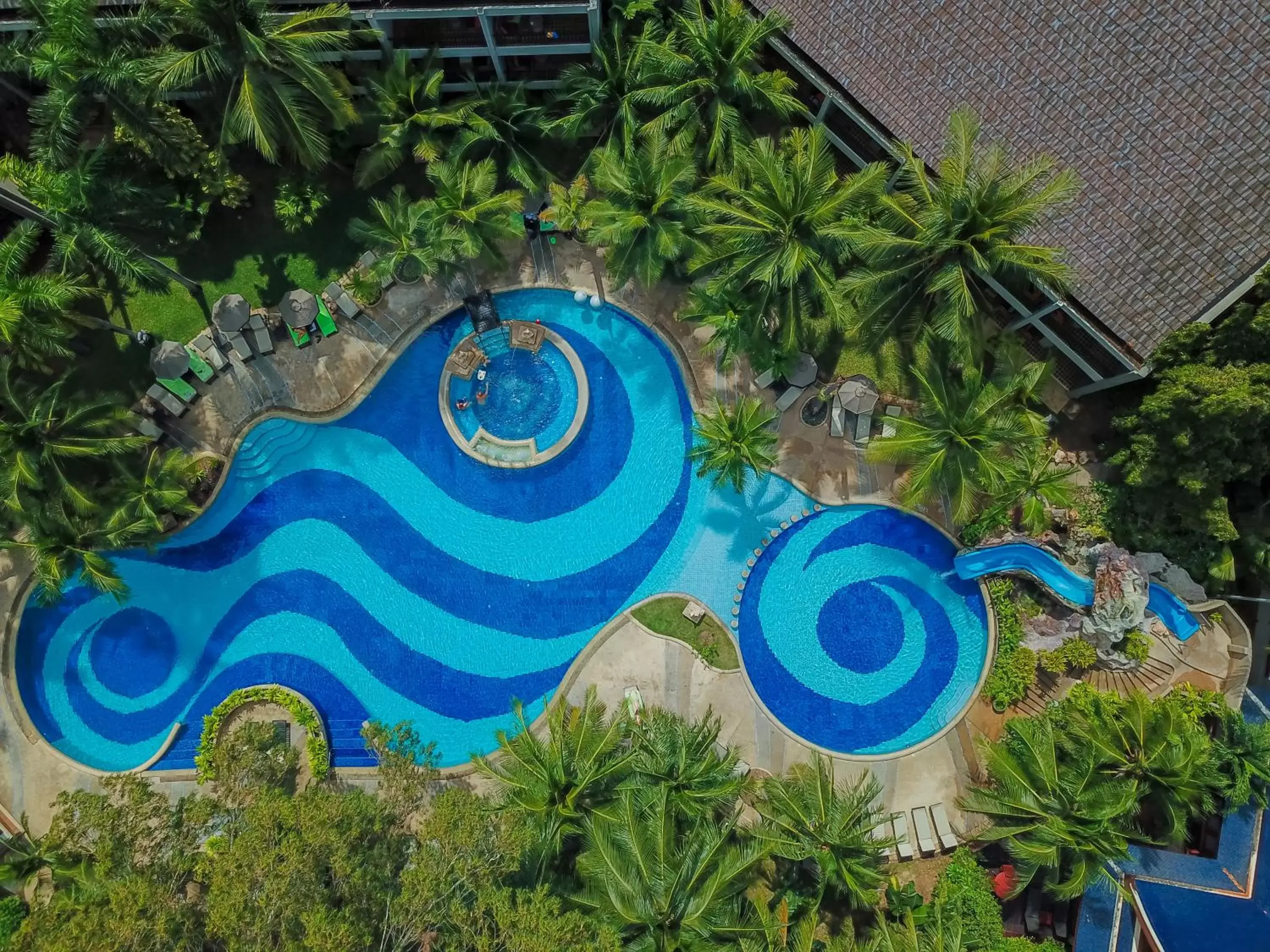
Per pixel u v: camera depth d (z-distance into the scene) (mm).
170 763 26891
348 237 26750
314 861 19719
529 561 27297
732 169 22750
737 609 26969
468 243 22969
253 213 26969
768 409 26844
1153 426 22797
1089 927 24375
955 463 22594
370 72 23906
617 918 20203
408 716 27016
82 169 21234
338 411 27297
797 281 21422
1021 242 22953
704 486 27203
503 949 19297
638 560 27219
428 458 27422
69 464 23875
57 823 22109
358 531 27406
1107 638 24969
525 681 27094
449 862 20109
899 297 22109
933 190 21094
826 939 25406
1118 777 23172
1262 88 20266
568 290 27281
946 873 25312
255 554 27328
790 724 26875
